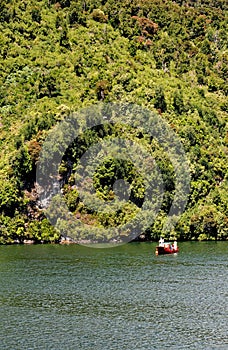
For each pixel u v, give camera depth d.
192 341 195.62
